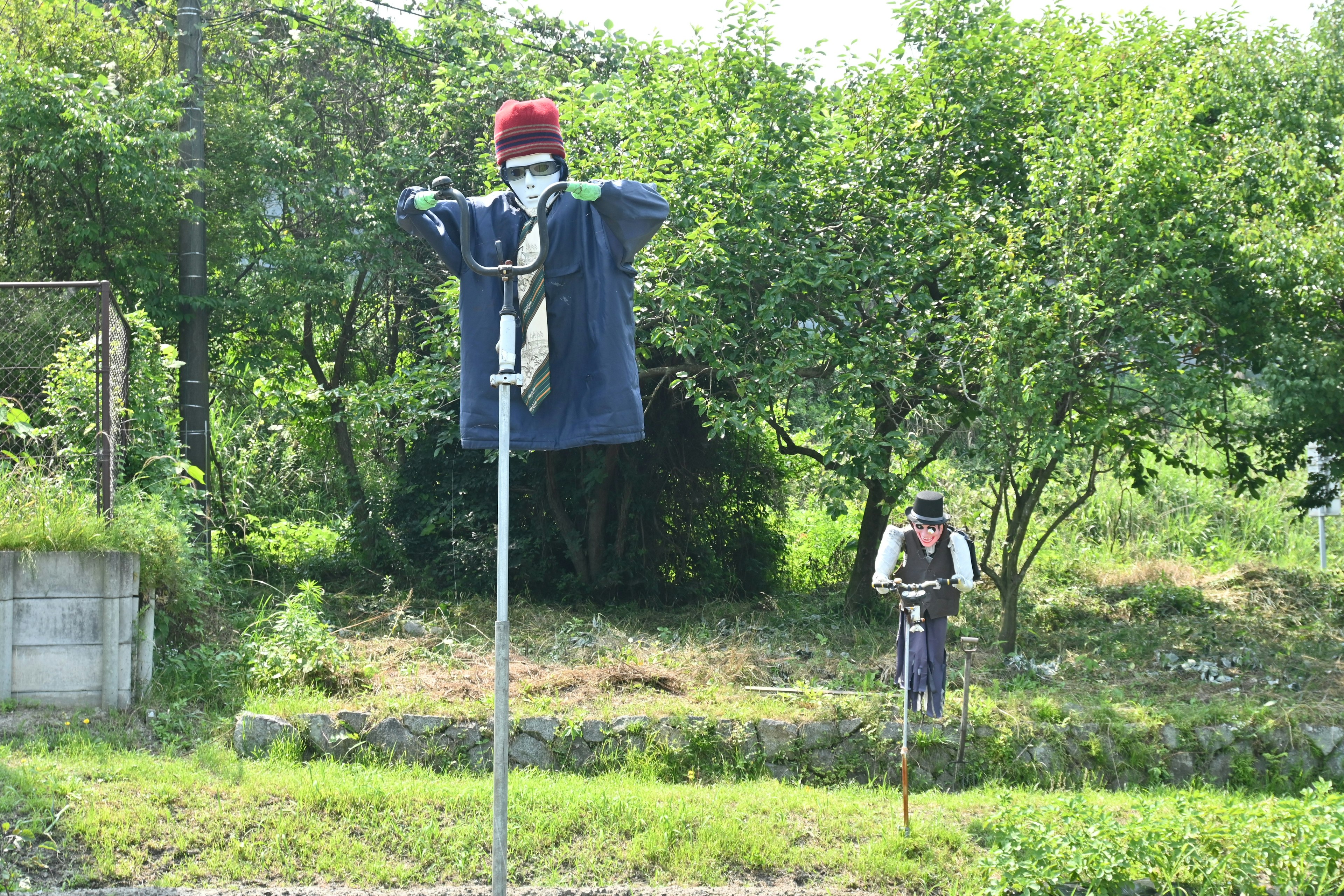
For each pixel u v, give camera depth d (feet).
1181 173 29.40
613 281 16.69
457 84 45.70
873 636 36.09
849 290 34.65
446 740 25.14
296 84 45.50
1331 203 30.35
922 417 36.01
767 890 18.93
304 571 44.14
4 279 35.99
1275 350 31.78
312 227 44.75
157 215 37.68
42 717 23.85
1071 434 31.17
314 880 18.45
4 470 26.94
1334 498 38.81
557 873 19.04
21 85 34.60
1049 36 37.65
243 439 54.44
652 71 38.63
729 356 34.45
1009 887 18.86
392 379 37.55
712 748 25.57
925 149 36.11
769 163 34.58
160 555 26.55
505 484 15.61
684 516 44.16
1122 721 26.63
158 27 42.57
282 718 24.73
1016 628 34.96
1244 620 38.22
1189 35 37.45
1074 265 29.66
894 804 22.56
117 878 17.93
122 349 30.53
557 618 37.45
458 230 16.97
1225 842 19.22
